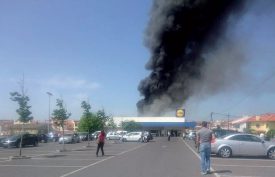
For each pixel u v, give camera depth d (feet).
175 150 109.09
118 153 94.43
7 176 47.16
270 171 56.08
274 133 211.41
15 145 129.39
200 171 53.78
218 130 104.78
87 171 53.06
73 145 148.36
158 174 49.98
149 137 197.06
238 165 64.54
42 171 53.06
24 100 90.07
